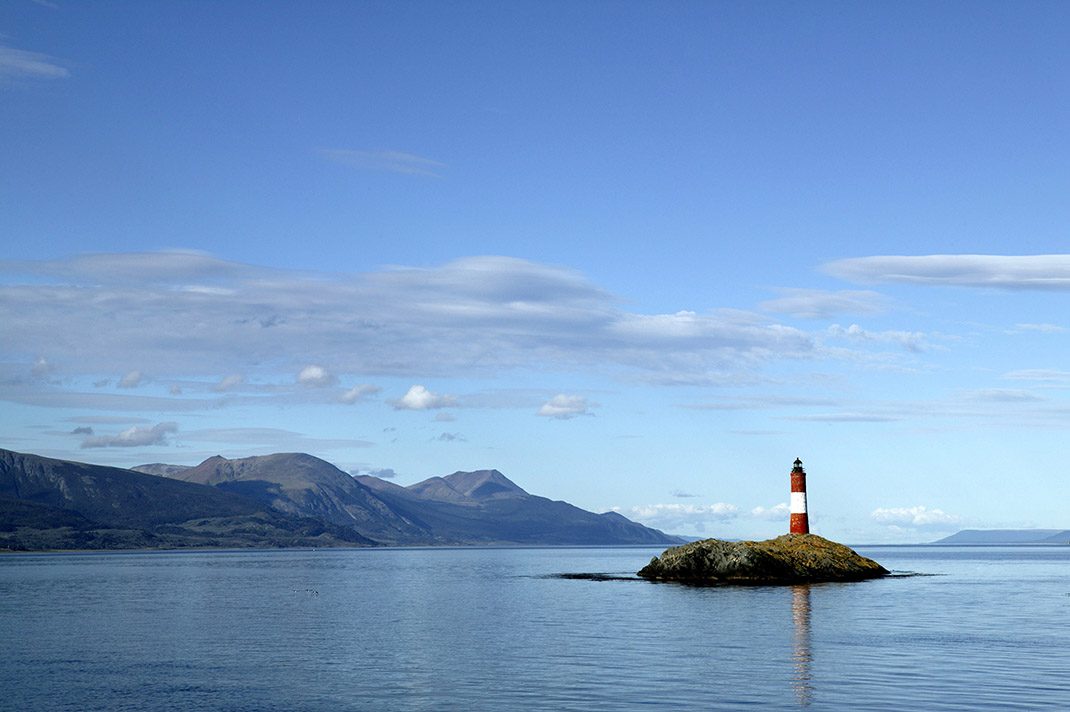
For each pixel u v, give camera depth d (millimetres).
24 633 77438
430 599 117375
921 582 144375
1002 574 190125
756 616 86000
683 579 144375
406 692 48125
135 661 60312
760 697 45688
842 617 84688
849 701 44531
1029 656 59219
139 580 181750
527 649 64312
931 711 42219
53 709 45125
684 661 57656
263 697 47375
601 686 49094
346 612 97500
